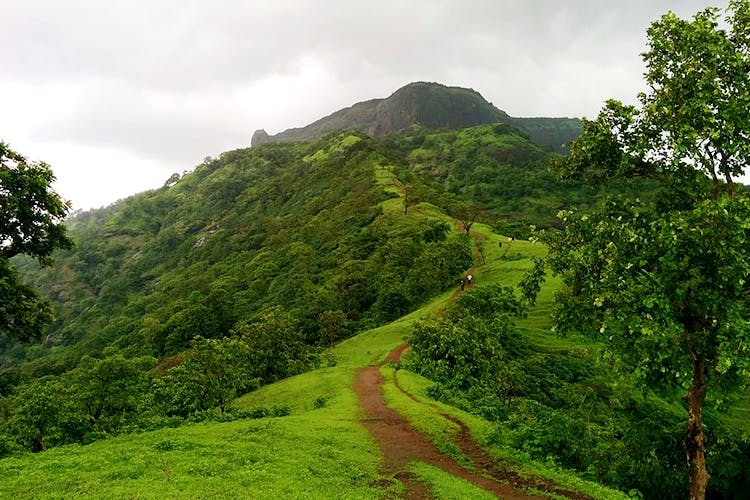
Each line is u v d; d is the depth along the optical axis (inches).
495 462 786.2
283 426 980.6
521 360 1936.5
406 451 858.1
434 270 3535.9
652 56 560.4
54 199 896.9
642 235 489.7
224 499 512.4
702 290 449.4
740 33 529.0
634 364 500.4
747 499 589.0
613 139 581.3
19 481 591.8
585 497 627.8
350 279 3885.3
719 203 434.3
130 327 5511.8
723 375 507.2
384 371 1878.7
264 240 7106.3
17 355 6481.3
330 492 577.6
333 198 7411.4
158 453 729.6
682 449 663.1
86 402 1448.1
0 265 877.8
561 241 604.7
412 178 7647.6
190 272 7130.9
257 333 2340.1
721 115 486.0
